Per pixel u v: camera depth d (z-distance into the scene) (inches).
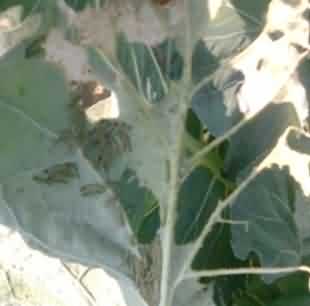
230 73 10.8
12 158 10.4
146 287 11.1
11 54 10.3
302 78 11.1
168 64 10.6
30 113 10.4
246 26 10.7
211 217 11.2
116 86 10.5
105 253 10.9
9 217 10.7
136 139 10.6
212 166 11.1
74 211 10.8
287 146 11.1
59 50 10.4
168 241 10.9
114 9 10.4
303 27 11.0
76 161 10.6
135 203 10.8
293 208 11.3
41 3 10.4
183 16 10.4
